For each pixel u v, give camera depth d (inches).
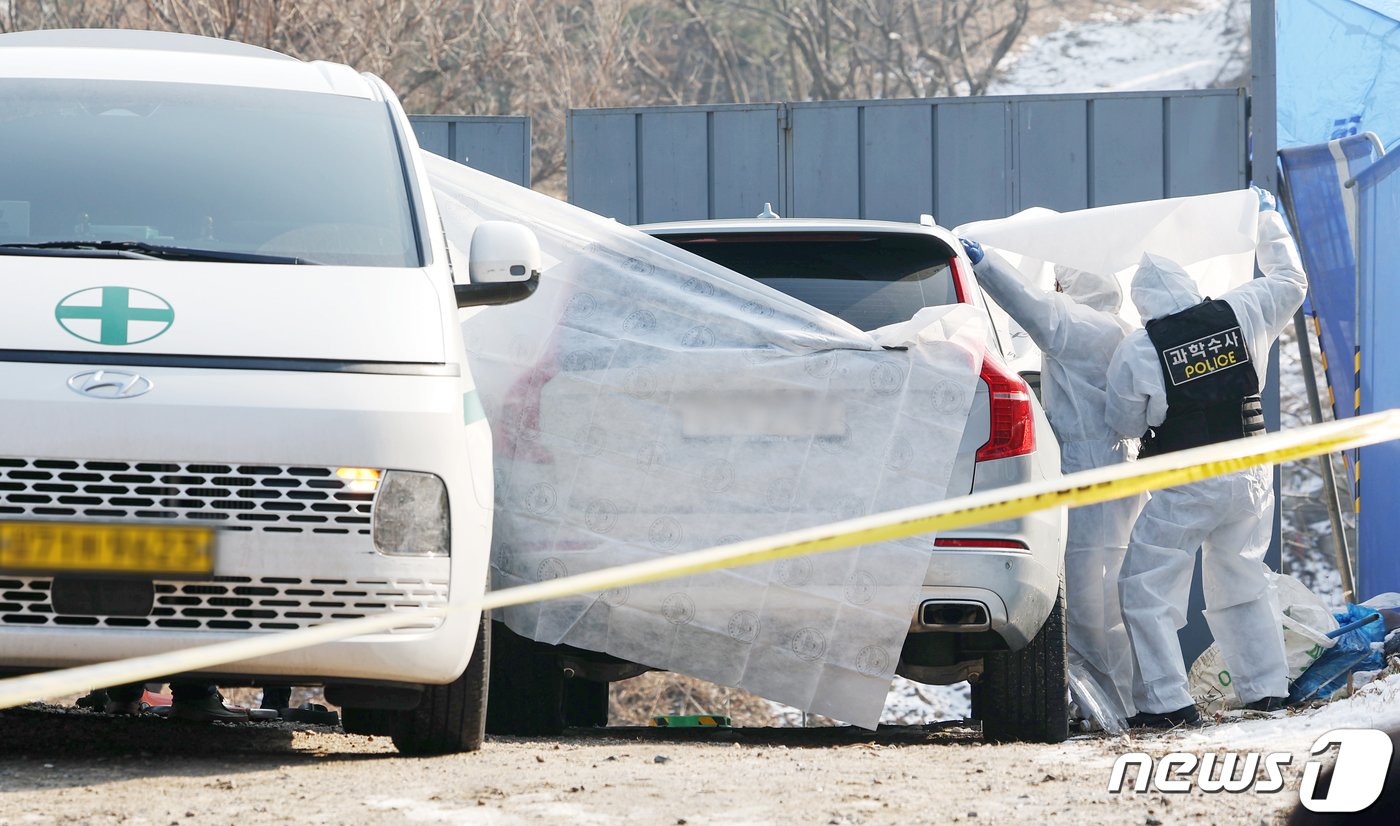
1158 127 1476.4
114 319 625.9
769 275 856.3
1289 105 1609.3
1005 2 5118.1
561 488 816.3
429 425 628.7
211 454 602.2
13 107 756.0
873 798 560.7
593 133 1529.3
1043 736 837.8
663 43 4658.0
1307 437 356.8
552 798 553.9
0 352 608.1
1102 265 1043.9
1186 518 952.3
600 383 818.8
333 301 661.9
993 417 794.2
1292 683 1019.3
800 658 792.9
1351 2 1544.0
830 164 1509.6
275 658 610.2
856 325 831.7
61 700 1055.0
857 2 4749.0
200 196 721.0
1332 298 1480.1
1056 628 834.8
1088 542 985.5
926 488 790.5
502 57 3531.0
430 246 720.3
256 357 626.5
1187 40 5885.8
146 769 627.8
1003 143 1492.4
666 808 535.2
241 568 602.9
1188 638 1288.1
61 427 594.2
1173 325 950.4
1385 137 1505.9
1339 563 1492.4
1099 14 6043.3
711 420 809.5
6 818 502.0
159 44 868.0
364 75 861.2
